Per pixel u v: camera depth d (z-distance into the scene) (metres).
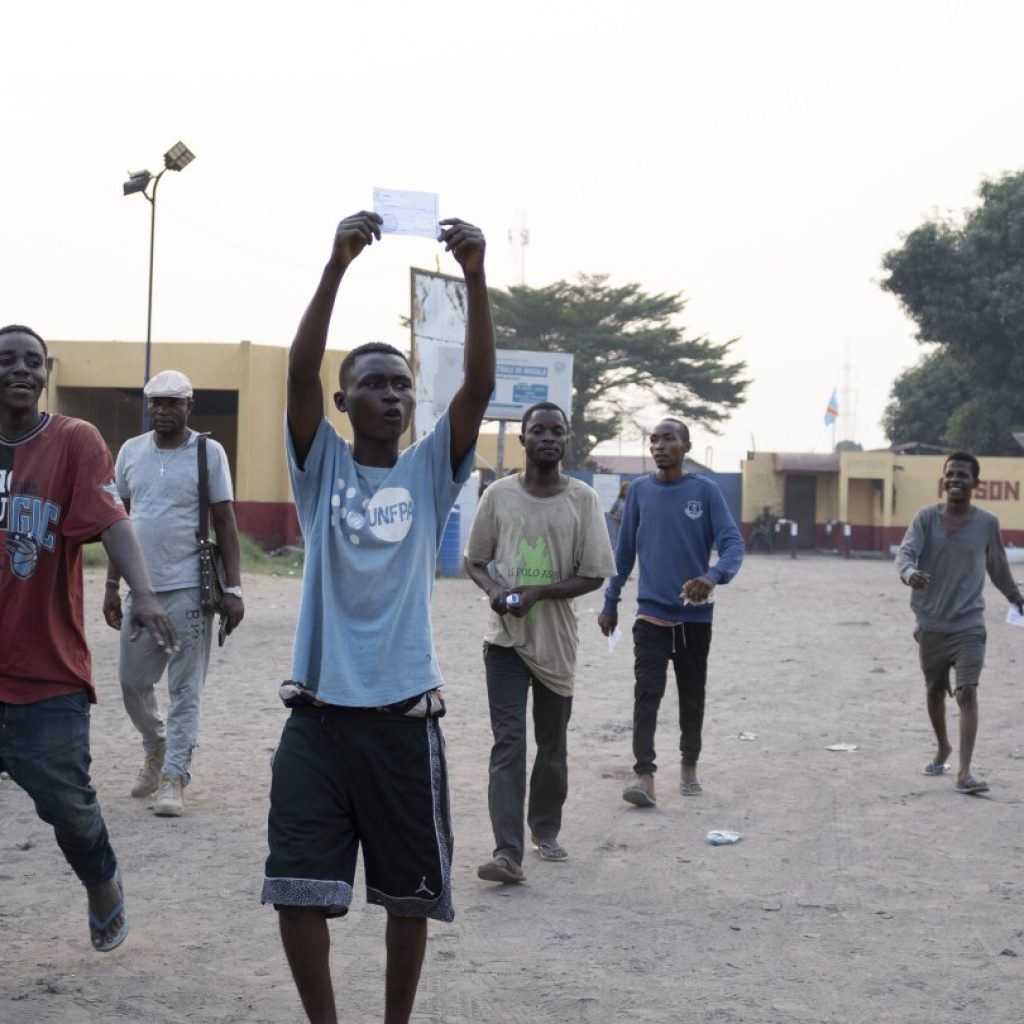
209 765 8.16
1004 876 6.09
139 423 37.47
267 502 33.19
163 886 5.62
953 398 63.94
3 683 4.13
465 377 3.75
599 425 64.06
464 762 8.53
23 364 4.16
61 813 4.22
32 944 4.87
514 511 6.14
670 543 7.57
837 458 49.53
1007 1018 4.34
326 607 3.64
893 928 5.30
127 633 6.84
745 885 5.90
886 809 7.46
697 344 63.12
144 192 27.72
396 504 3.73
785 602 23.12
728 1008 4.39
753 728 10.16
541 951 4.95
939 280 51.59
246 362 32.84
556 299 62.72
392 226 3.63
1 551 4.11
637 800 7.38
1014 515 49.16
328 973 3.55
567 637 6.14
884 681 12.88
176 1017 4.20
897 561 8.12
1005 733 10.02
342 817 3.60
